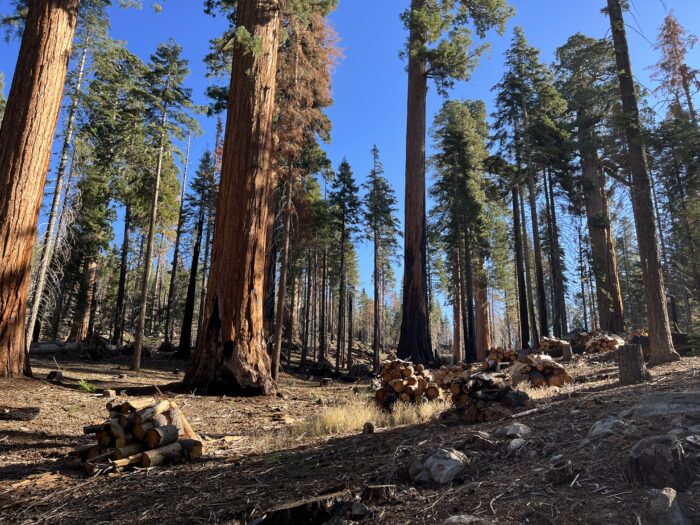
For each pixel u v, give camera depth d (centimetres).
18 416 770
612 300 2384
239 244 1200
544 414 554
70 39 1227
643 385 696
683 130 1862
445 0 2197
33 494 446
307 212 2478
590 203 2542
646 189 1211
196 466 536
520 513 276
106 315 4219
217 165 3147
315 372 2955
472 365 1738
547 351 1808
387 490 339
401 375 964
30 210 1123
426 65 2217
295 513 314
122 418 562
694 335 1324
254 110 1259
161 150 2195
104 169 2302
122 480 485
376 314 3466
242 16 1313
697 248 2033
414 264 2108
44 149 1153
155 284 4550
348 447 565
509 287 3766
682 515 239
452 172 2938
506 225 3328
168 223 3072
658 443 303
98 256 3203
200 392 1127
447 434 541
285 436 690
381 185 3797
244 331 1174
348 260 4781
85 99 1950
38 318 2584
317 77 1927
